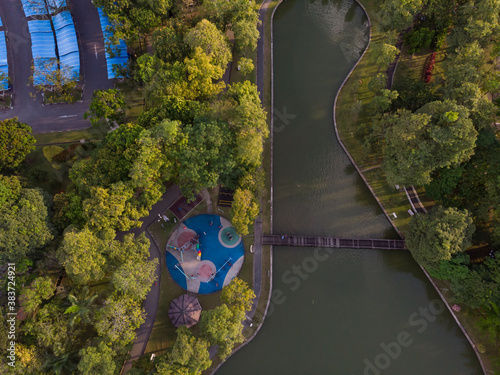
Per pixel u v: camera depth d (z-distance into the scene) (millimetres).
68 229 59344
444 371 66125
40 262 59812
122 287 55688
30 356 53094
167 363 55438
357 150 77938
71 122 79438
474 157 67688
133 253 60469
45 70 76938
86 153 75125
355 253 72438
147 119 66312
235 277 69062
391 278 71375
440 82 72688
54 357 55156
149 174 58531
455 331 68062
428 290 70438
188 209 72938
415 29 80688
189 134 61719
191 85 67438
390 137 65500
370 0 89062
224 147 63594
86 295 58906
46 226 60031
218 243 71062
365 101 80750
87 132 78500
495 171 64312
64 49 82250
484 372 65562
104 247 57562
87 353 53312
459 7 75812
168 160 62438
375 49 73750
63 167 73875
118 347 57000
